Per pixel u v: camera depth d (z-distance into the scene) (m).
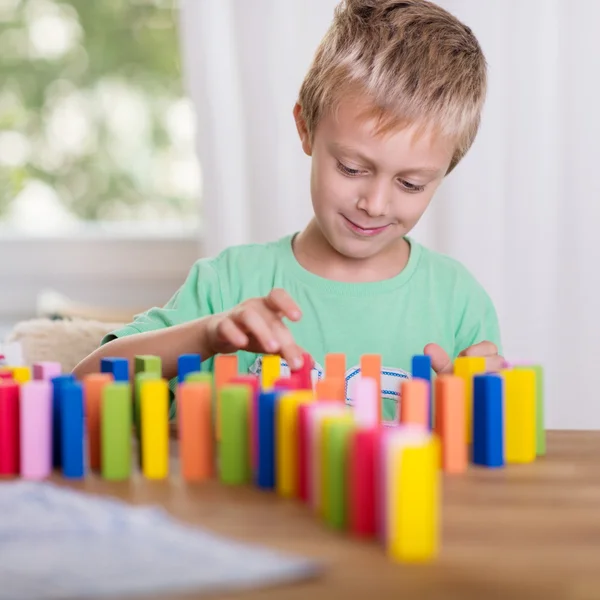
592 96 1.86
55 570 0.46
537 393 0.79
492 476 0.70
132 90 2.18
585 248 1.89
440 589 0.45
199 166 1.91
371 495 0.54
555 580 0.47
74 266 2.16
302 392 0.68
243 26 1.88
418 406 0.73
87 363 1.04
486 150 1.87
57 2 2.15
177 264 2.14
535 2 1.84
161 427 0.70
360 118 1.04
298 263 1.33
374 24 1.11
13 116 2.19
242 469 0.69
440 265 1.36
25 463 0.70
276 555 0.49
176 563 0.47
